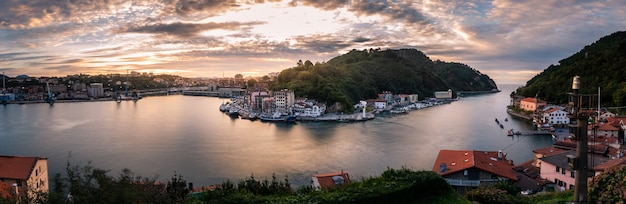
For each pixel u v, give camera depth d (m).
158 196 26.97
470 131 139.50
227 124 169.88
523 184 52.88
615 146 75.62
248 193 24.58
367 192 24.39
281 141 122.81
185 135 135.00
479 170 52.22
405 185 25.61
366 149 107.44
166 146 113.44
